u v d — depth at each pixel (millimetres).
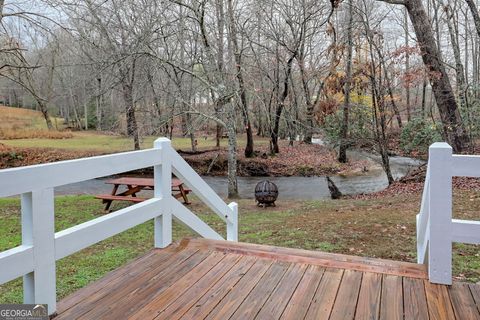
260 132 22156
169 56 10086
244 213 7914
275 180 13984
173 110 11227
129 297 2150
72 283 3699
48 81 22656
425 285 2283
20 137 21391
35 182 1823
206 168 15211
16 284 3818
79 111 27500
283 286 2289
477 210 6305
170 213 3002
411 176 10680
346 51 13766
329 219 6551
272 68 16016
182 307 2039
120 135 15094
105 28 9844
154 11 9477
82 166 2078
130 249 4984
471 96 11562
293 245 4992
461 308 2010
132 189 8180
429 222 2305
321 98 15148
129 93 11273
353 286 2281
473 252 4277
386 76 11000
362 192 11062
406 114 13953
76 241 2078
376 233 5375
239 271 2516
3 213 7844
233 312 1988
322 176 14406
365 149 15625
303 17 15078
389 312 1977
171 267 2580
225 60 11438
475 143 10414
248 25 14266
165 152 2865
